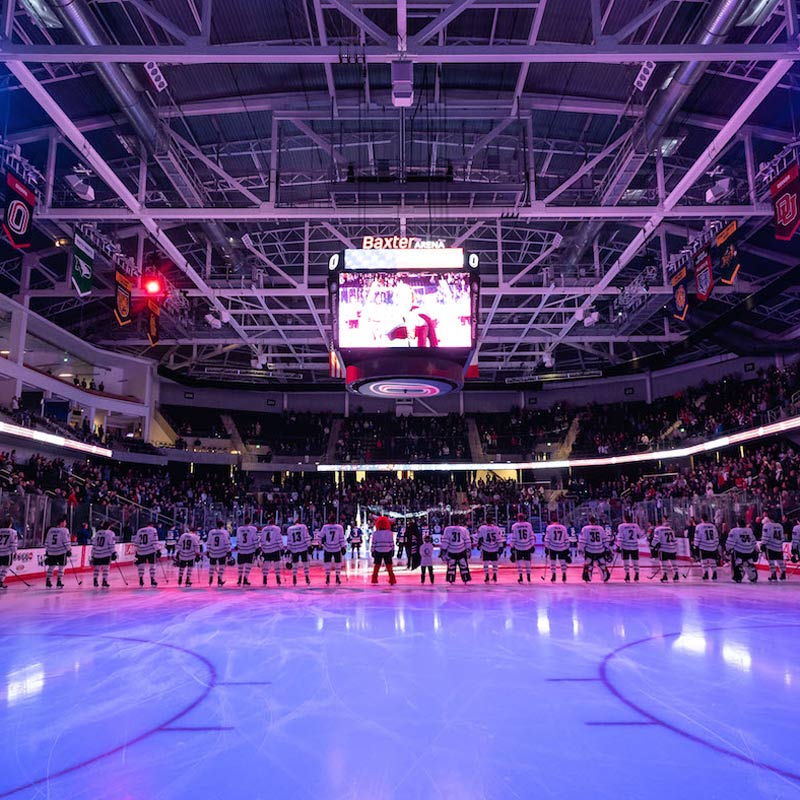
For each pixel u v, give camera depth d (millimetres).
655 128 17766
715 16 13195
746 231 25906
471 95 19172
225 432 48562
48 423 30906
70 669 7180
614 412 48281
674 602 12719
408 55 11742
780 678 6461
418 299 13469
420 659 7441
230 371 44781
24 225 16766
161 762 4301
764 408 33188
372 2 14859
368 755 4391
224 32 16219
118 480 34906
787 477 26234
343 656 7668
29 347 35500
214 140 21266
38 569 20672
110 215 19375
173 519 30234
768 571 20547
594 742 4613
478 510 33750
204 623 10508
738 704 5551
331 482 49281
